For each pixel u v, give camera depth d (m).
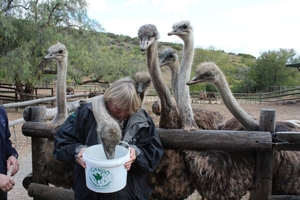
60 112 2.77
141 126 1.85
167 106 2.43
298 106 19.62
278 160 2.44
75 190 1.91
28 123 2.78
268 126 2.30
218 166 2.36
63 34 14.62
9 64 12.89
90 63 14.67
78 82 16.16
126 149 1.72
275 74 32.88
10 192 4.41
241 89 32.56
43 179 2.95
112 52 16.59
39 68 14.39
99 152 1.77
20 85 16.34
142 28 2.42
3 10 13.86
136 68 15.32
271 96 24.03
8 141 2.28
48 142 2.75
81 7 15.08
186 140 2.30
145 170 1.86
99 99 1.80
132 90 1.71
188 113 2.40
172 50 3.16
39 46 13.49
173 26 2.72
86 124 1.85
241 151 2.28
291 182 2.54
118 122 1.83
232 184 2.37
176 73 3.20
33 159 2.94
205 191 2.42
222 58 32.12
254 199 2.38
